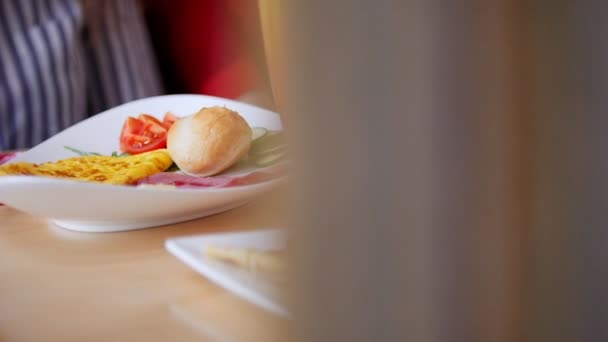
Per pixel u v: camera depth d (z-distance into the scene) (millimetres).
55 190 738
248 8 293
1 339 611
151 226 793
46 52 1948
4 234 796
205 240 670
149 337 597
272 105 260
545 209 198
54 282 686
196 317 619
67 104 2008
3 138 1961
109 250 744
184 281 671
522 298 202
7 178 748
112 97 2137
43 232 796
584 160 193
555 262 198
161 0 2143
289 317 225
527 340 200
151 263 709
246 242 654
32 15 1955
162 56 2201
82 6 2006
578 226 195
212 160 877
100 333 610
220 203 796
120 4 2129
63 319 631
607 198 191
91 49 2107
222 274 618
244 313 614
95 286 674
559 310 196
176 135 900
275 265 611
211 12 1879
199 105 1004
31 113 1965
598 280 193
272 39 219
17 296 667
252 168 904
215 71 1886
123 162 900
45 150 953
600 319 193
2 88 1934
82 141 974
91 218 769
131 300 649
